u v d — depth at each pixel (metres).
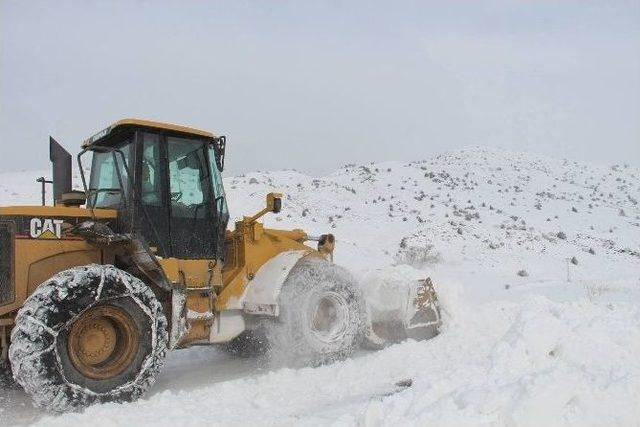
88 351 4.66
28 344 4.32
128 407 4.52
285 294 5.95
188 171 5.84
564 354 4.18
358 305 6.37
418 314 6.73
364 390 4.91
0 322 4.73
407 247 20.11
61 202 6.02
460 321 6.96
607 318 4.84
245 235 6.07
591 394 3.44
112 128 5.58
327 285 6.16
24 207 5.02
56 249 5.10
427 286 6.89
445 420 3.24
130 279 4.86
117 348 4.78
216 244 5.87
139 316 4.83
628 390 3.53
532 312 4.45
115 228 5.47
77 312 4.51
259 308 5.80
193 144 5.91
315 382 5.23
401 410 3.52
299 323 5.90
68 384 4.43
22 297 4.87
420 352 6.06
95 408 4.39
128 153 5.62
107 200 5.77
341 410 4.15
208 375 5.87
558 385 3.35
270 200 6.02
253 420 4.18
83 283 4.57
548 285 14.58
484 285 14.94
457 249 20.69
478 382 3.74
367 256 19.25
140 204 5.43
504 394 3.36
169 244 5.58
